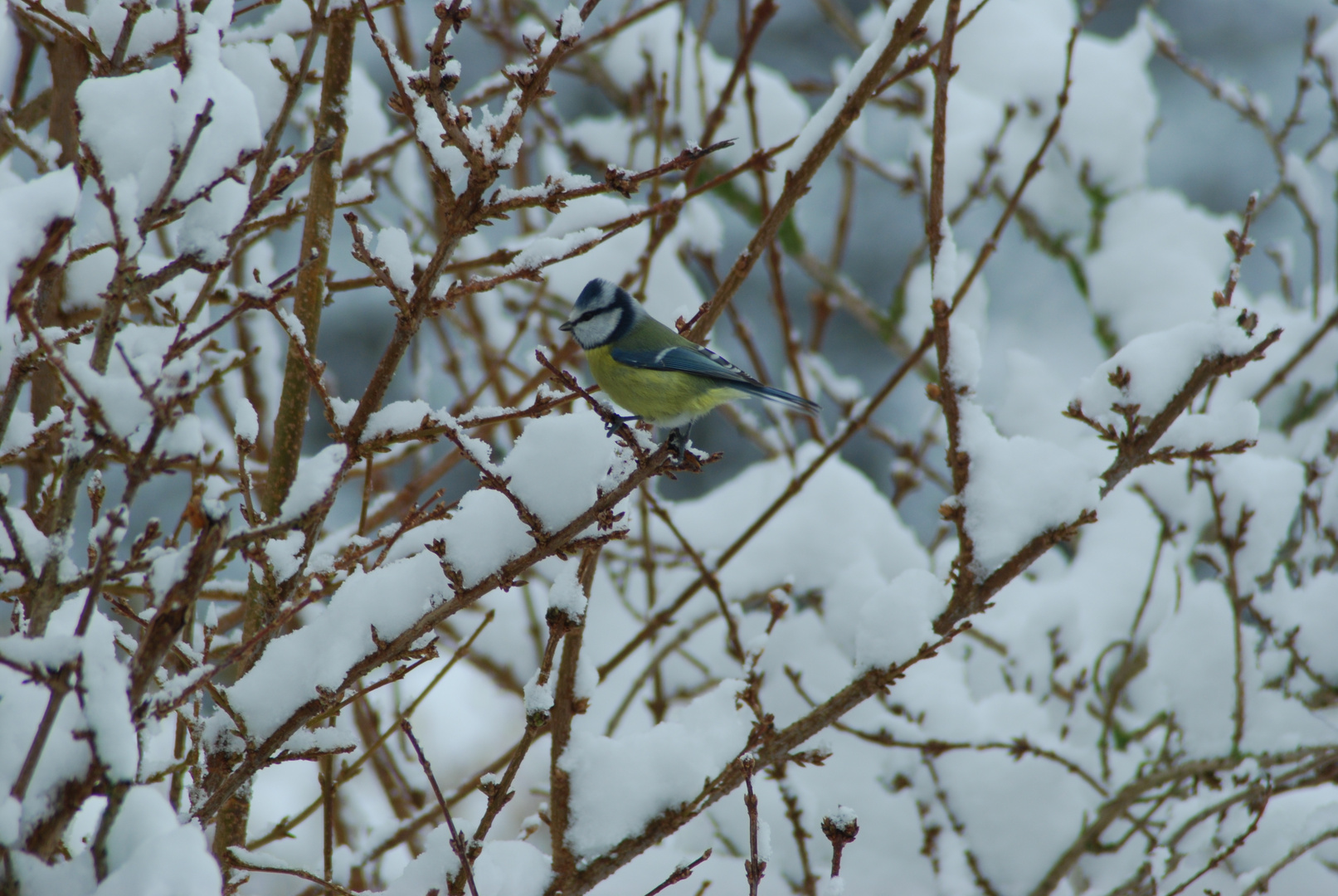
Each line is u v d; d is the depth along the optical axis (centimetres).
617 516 576
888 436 1467
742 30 934
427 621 568
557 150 1648
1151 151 2600
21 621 558
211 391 1180
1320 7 2658
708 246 1370
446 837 612
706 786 623
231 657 492
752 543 1318
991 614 1291
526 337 1600
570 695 635
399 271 551
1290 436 1454
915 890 984
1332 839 934
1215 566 1103
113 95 460
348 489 1708
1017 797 986
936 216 613
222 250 466
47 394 743
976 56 1723
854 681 623
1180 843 972
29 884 400
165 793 827
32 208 439
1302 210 1437
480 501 591
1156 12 2703
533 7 1627
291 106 512
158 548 469
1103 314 1652
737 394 974
